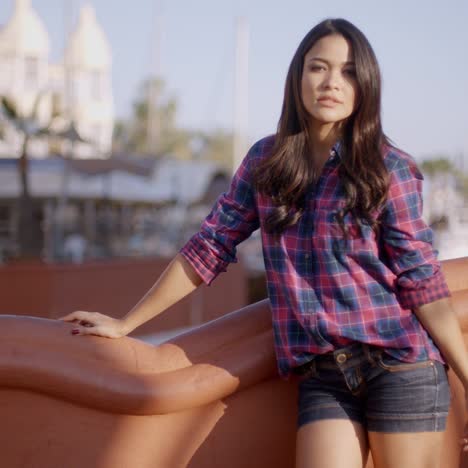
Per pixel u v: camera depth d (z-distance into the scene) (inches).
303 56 80.5
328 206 77.5
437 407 78.4
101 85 1818.4
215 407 84.1
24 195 666.2
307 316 78.0
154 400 78.4
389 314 77.8
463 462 96.7
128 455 81.0
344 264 77.4
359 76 78.1
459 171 1995.6
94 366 77.7
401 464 77.5
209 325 86.3
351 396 79.4
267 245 80.6
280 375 82.6
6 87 1685.5
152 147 1932.8
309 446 78.2
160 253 960.3
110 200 874.1
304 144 80.3
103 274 412.5
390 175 76.8
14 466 78.7
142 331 431.2
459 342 78.1
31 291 379.6
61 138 689.0
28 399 78.4
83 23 1808.6
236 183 84.9
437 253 79.6
